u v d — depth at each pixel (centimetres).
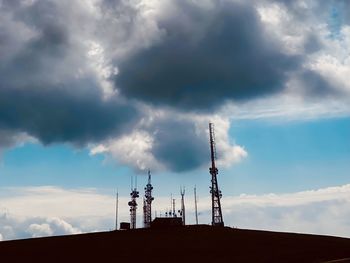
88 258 4728
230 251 5109
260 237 6309
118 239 6088
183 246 5478
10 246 5556
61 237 6334
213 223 9569
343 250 5100
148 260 4597
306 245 5544
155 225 7556
